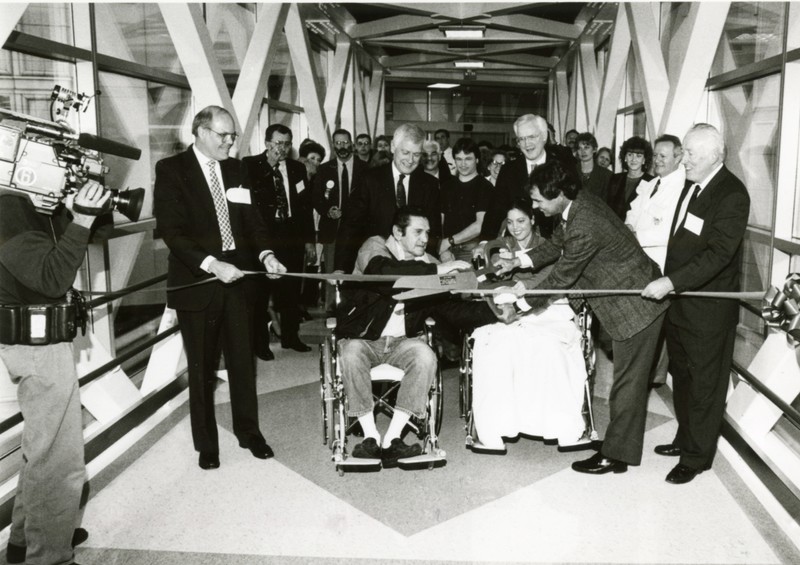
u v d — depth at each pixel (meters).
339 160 7.40
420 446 3.94
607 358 6.26
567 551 3.04
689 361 3.65
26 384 2.68
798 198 4.21
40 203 2.57
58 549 2.82
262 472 3.93
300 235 6.43
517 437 4.48
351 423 4.36
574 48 13.66
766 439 4.05
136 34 5.66
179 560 3.00
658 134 6.17
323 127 10.62
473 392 4.18
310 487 3.73
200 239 3.84
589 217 3.58
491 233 5.07
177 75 5.98
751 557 2.97
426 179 4.80
